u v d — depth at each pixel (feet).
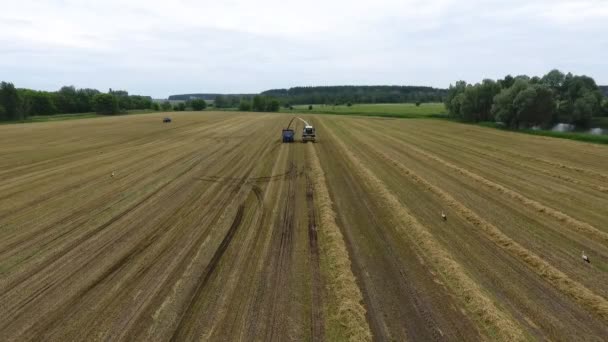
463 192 58.49
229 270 32.40
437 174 71.41
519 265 33.55
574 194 57.52
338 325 24.57
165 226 43.29
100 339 23.35
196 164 80.84
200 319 25.31
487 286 29.86
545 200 54.29
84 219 45.78
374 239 39.34
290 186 61.16
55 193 57.52
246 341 22.98
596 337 23.58
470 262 34.17
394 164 81.56
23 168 77.51
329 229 40.96
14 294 28.68
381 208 49.83
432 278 31.01
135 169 75.66
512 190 59.72
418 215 47.55
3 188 60.95
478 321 25.14
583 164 82.02
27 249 36.99
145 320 25.27
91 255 35.63
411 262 33.99
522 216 47.11
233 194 56.59
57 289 29.48
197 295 28.30
